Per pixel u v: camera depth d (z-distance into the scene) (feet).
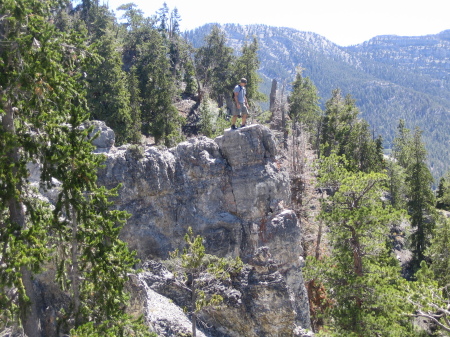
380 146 236.43
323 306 111.14
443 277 126.93
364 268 93.15
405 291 83.71
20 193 42.11
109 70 159.12
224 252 93.86
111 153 91.40
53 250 41.32
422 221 190.90
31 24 39.22
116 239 44.96
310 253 126.11
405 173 251.80
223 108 235.20
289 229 96.37
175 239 92.58
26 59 38.86
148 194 91.35
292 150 139.74
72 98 44.16
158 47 246.06
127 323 45.27
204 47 305.73
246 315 78.54
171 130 189.98
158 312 72.18
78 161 41.68
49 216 44.62
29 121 43.01
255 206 96.43
